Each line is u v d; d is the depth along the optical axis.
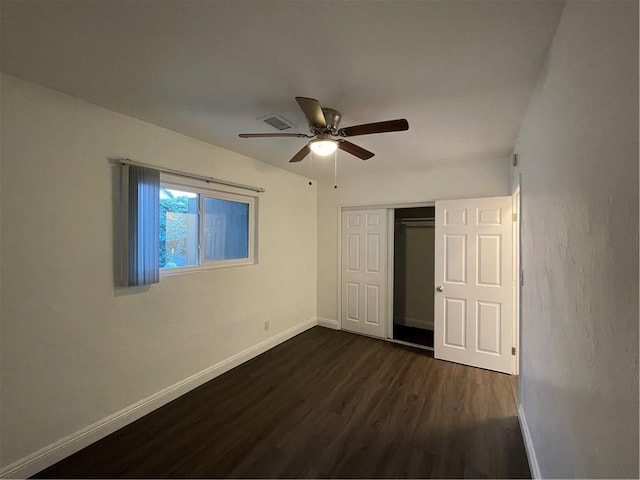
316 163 3.49
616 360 0.72
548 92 1.39
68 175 1.85
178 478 1.68
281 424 2.16
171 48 1.38
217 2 1.09
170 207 2.57
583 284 0.95
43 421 1.75
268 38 1.30
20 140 1.65
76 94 1.83
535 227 1.71
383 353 3.51
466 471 1.73
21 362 1.67
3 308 1.60
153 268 2.22
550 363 1.36
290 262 3.98
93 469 1.74
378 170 3.79
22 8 1.11
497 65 1.49
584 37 0.93
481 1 1.08
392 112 2.04
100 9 1.12
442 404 2.42
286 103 1.94
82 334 1.93
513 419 2.21
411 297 4.79
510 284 3.01
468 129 2.34
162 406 2.39
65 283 1.84
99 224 2.00
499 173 3.21
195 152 2.65
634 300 0.63
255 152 3.07
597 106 0.83
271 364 3.18
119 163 2.11
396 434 2.05
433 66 1.50
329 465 1.78
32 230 1.70
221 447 1.92
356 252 4.26
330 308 4.48
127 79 1.66
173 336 2.51
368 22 1.19
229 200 3.12
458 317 3.25
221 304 2.97
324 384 2.75
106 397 2.05
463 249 3.24
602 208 0.80
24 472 1.66
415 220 4.71
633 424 0.64
